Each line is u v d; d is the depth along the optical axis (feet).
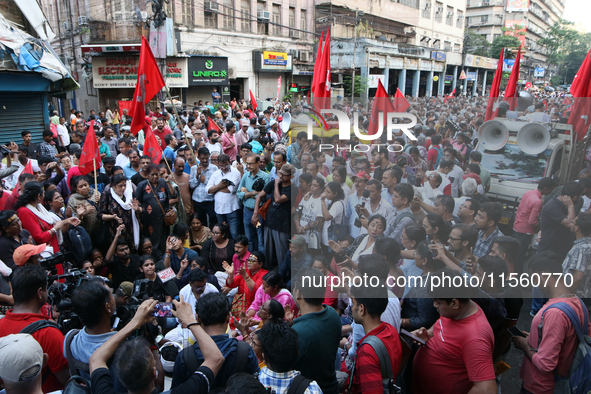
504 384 11.90
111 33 60.03
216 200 19.30
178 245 14.58
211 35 66.28
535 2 195.31
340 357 10.17
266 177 18.93
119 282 15.14
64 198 18.30
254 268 13.37
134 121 19.13
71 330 8.11
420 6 113.29
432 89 109.70
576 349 8.16
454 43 134.62
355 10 88.02
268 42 76.74
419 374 8.33
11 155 19.19
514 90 16.67
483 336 7.50
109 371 6.87
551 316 8.10
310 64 85.35
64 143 34.37
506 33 165.58
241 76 72.79
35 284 8.51
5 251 11.66
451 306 7.44
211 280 13.61
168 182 17.97
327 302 10.34
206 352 7.17
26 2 29.53
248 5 72.54
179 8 61.46
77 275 9.98
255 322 11.62
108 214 15.61
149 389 6.58
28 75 29.43
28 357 6.72
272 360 7.05
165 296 12.94
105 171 19.67
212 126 31.12
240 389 5.98
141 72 18.97
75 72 66.54
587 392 7.75
